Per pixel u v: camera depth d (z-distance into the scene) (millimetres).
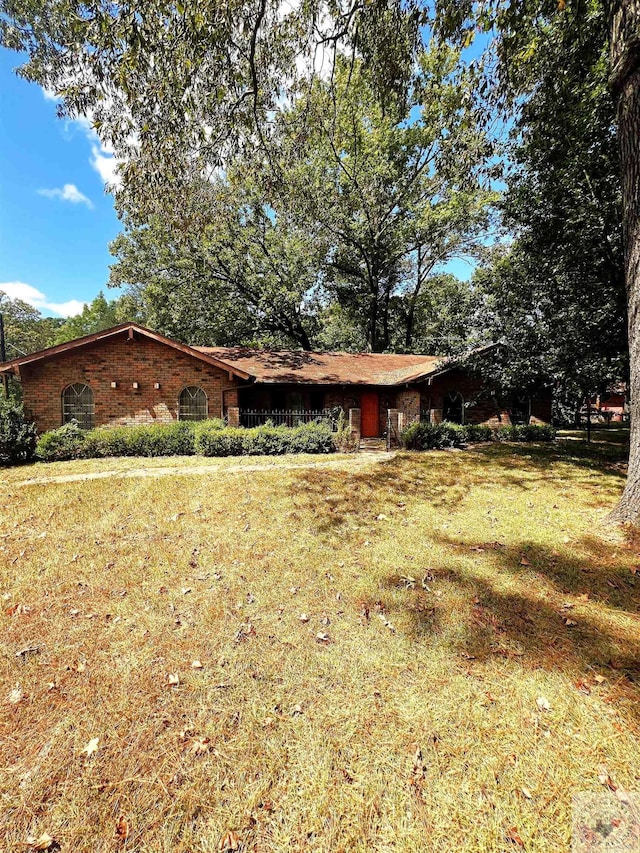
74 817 1795
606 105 7773
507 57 5949
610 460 9977
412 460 9898
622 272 8891
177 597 3693
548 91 7766
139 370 13625
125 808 1831
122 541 4965
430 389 15398
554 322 9883
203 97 5746
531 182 9734
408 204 20516
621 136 4918
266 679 2646
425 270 25531
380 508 6156
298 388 15914
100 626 3260
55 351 12531
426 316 28328
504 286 11172
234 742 2176
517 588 3762
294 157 7473
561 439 14914
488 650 2900
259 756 2090
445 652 2891
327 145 17094
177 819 1785
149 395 13734
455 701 2436
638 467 5066
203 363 14141
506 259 11891
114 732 2242
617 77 4777
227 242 19172
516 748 2111
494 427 14742
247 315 22516
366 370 17609
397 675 2668
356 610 3445
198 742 2174
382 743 2152
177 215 6684
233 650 2943
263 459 9961
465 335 14312
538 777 1949
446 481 7805
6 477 8055
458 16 5168
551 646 2936
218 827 1752
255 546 4781
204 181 6727
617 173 8320
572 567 4152
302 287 21734
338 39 5953
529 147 9070
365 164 19188
